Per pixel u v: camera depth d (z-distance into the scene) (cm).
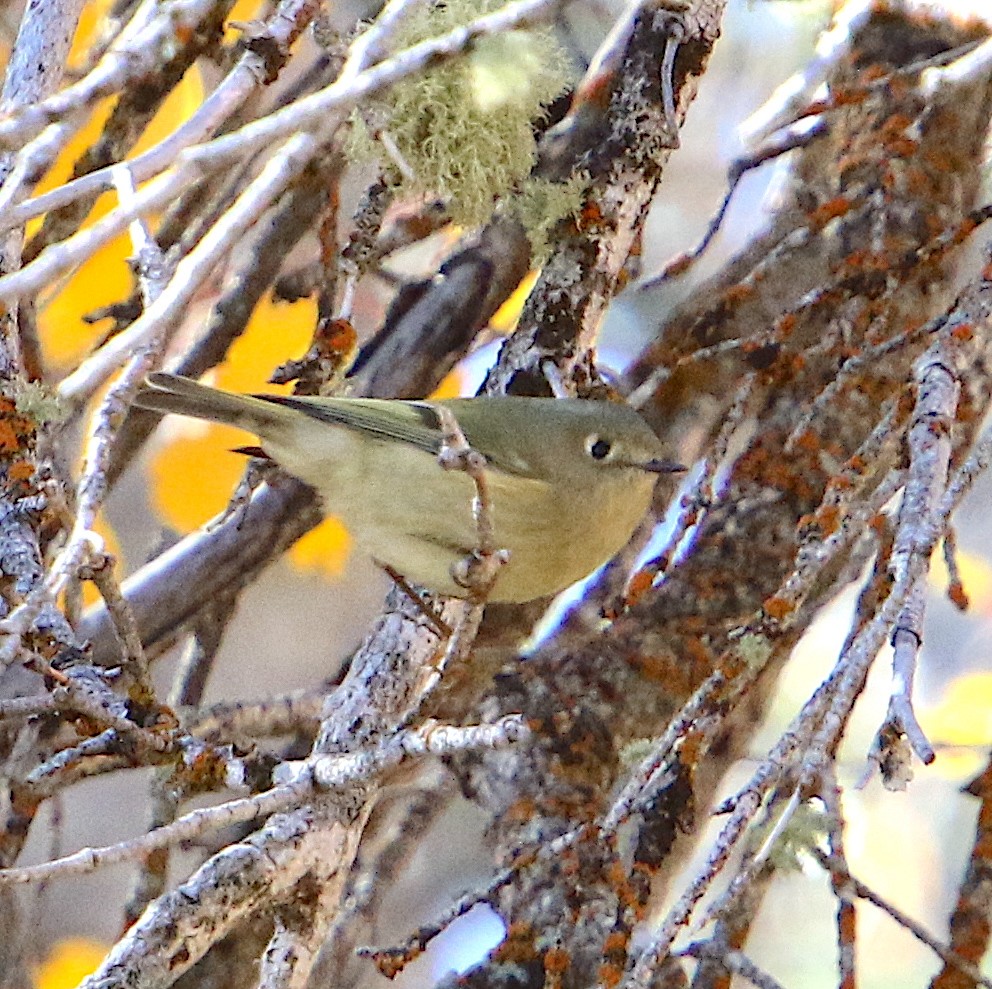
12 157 750
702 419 1075
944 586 1271
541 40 911
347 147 879
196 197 1025
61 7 755
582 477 913
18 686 897
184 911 674
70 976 1112
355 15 1125
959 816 1295
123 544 1262
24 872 557
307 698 986
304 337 1107
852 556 912
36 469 742
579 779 921
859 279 854
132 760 689
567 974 852
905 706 539
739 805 581
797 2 1091
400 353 1031
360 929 1020
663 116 927
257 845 702
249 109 973
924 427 637
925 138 1004
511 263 1036
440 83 866
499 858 910
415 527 870
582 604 1097
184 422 1134
